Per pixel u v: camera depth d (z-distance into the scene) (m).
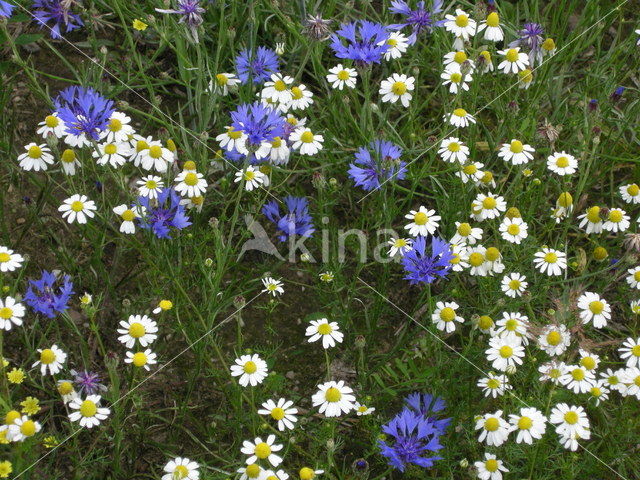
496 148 3.86
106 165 3.24
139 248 3.27
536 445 2.86
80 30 4.37
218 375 3.11
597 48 4.47
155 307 3.47
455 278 3.49
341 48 3.52
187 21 3.53
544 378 2.88
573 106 4.32
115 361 2.68
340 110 4.11
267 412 2.82
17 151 3.89
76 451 3.01
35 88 3.85
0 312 2.78
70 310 3.43
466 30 3.84
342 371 3.45
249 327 3.55
